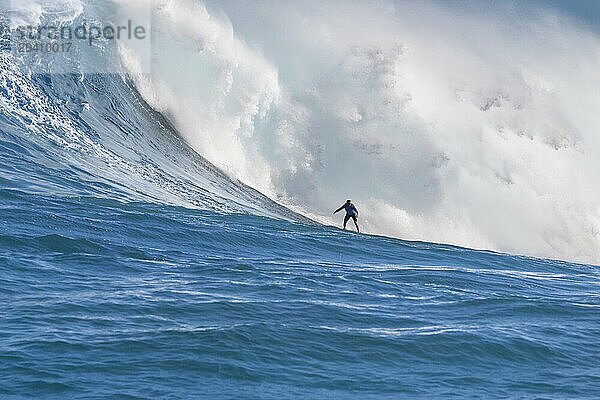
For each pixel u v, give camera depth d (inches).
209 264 2166.6
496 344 1424.7
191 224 2854.3
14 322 1370.6
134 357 1208.2
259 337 1354.6
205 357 1228.5
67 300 1569.9
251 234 2856.8
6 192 2906.0
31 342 1250.0
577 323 1681.8
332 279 2055.9
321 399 1098.7
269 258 2479.1
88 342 1270.9
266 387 1127.6
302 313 1582.2
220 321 1461.6
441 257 2974.9
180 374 1150.3
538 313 1766.7
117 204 3058.6
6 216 2524.6
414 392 1152.8
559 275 2787.9
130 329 1368.1
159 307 1550.2
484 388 1189.1
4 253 2018.9
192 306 1576.0
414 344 1397.6
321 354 1305.4
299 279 1998.0
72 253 2123.5
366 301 1782.7
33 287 1678.2
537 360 1349.7
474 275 2450.8
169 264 2119.8
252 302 1647.4
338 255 2741.1
